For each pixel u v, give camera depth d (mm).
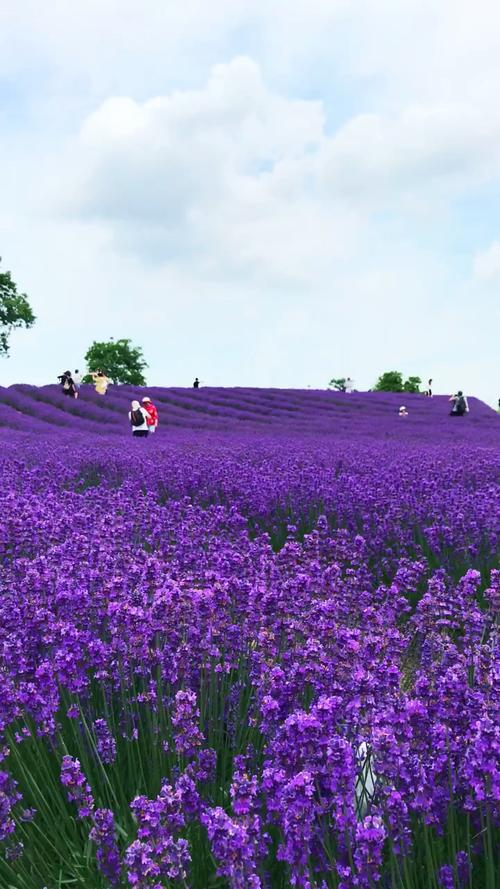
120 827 2699
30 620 3703
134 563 4898
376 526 7586
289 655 3453
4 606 3867
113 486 11117
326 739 2326
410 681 4082
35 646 3631
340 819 2260
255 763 3123
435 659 4172
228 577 4270
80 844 2793
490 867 2252
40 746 3098
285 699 2986
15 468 10891
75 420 30469
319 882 2350
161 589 3822
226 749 3213
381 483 9625
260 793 2705
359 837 2072
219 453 14391
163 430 27359
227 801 2895
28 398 37375
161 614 3588
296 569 4902
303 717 2309
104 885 2535
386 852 2436
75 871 2633
